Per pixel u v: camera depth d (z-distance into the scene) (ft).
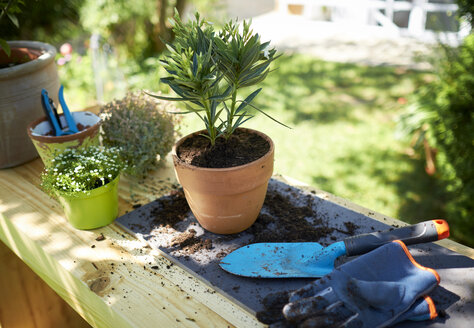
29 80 3.92
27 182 4.02
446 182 7.16
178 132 4.27
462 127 6.22
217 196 2.90
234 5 23.43
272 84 12.91
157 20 13.37
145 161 3.99
